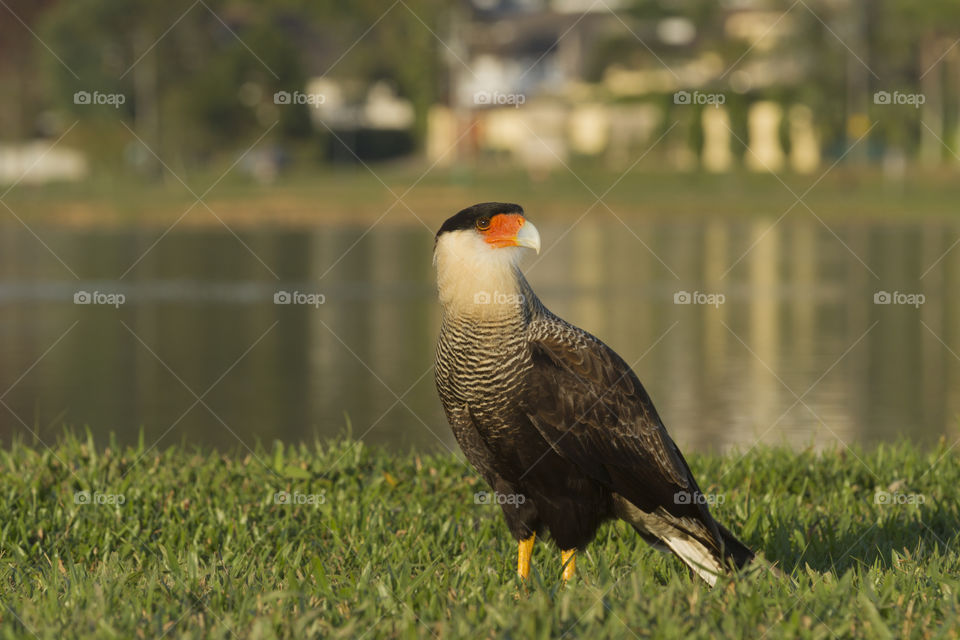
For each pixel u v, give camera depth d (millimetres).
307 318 19188
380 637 4957
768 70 70312
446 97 80500
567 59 89062
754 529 6863
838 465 8555
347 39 80188
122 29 67500
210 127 67062
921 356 15172
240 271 27047
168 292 23016
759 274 25422
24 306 21047
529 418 5836
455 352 5883
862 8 66688
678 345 16094
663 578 6191
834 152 68438
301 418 11570
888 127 67688
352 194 53969
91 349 16203
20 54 73062
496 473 6070
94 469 8055
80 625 5004
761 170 64312
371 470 8461
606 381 5930
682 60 73312
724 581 5535
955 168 63781
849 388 13000
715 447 10133
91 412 11922
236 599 5492
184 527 6910
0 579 6020
